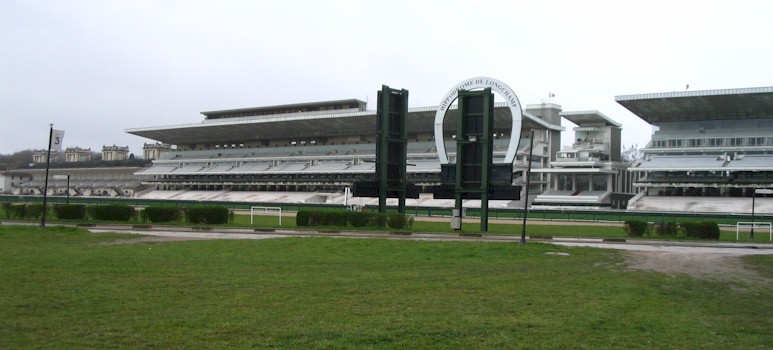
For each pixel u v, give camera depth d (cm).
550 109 13000
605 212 8006
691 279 2275
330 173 13525
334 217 5188
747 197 10219
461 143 5088
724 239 4994
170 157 16812
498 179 5069
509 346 1255
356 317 1472
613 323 1477
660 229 5006
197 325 1349
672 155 11006
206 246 2997
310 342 1239
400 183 5525
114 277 1948
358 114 12938
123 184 16488
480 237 4450
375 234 4541
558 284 2055
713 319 1559
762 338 1373
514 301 1727
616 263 2734
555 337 1331
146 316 1421
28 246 2842
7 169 19075
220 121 15000
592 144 11975
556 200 11212
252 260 2481
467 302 1694
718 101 10238
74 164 17988
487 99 4984
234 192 14825
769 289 2080
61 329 1289
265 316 1453
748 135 10419
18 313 1416
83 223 4834
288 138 15400
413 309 1582
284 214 8306
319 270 2242
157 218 5262
